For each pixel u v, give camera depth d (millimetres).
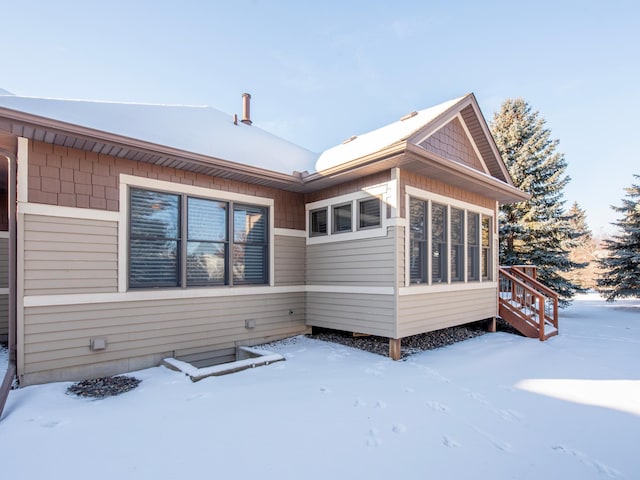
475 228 8000
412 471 2619
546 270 13219
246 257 6848
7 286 7188
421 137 5844
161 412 3645
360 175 6336
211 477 2512
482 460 2785
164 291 5633
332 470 2617
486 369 5277
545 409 3812
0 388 3932
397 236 5828
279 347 6578
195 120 8070
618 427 3395
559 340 7379
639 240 13766
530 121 14898
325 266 7184
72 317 4781
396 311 5758
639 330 8727
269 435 3156
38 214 4578
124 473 2557
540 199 13742
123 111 6539
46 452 2836
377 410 3730
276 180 6609
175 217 5895
